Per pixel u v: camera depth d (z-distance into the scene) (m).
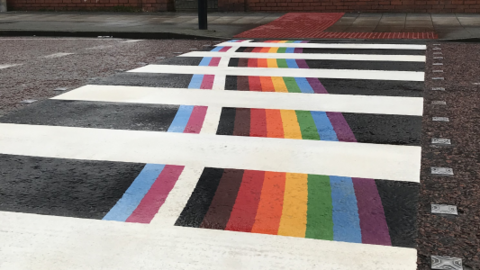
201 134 4.46
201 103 5.57
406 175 3.50
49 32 13.74
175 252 2.55
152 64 8.30
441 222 2.84
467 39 11.20
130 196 3.21
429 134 4.43
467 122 4.78
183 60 8.73
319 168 3.64
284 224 2.83
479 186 3.31
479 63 8.05
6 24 15.49
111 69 7.84
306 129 4.60
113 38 13.09
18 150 4.06
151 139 4.32
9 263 2.46
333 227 2.80
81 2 20.09
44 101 5.68
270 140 4.29
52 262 2.47
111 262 2.46
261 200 3.13
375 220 2.87
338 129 4.59
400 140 4.27
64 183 3.41
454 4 17.03
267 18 16.78
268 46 10.66
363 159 3.82
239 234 2.73
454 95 5.86
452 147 4.08
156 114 5.12
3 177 3.52
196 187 3.33
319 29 14.04
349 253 2.53
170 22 15.81
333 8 18.14
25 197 3.20
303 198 3.15
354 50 9.82
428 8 17.30
